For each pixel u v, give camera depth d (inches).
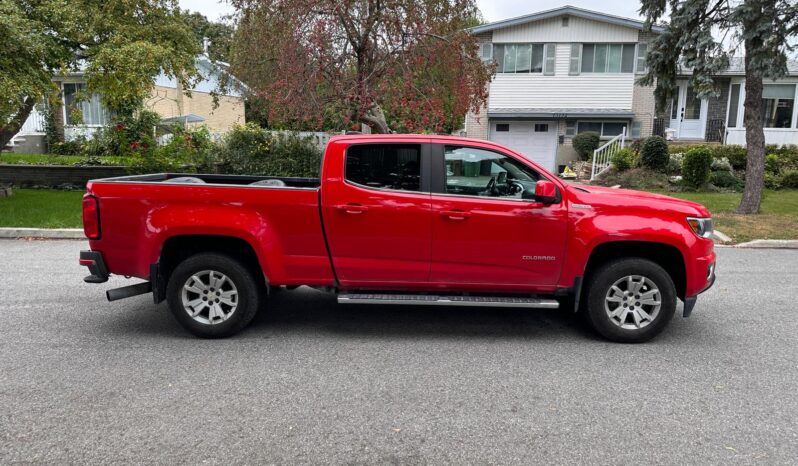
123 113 765.3
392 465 122.3
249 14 506.6
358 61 491.8
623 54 904.9
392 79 481.7
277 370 173.2
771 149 772.6
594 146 874.1
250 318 201.3
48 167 580.1
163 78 948.6
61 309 235.0
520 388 162.1
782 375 173.5
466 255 196.2
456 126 956.6
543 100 929.5
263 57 525.0
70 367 173.5
